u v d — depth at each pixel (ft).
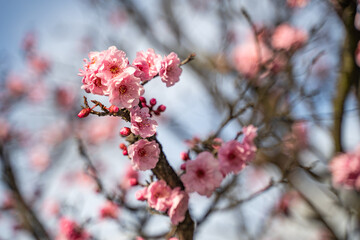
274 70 13.32
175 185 7.32
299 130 14.65
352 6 10.57
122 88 6.16
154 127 6.41
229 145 8.29
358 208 13.32
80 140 11.27
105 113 6.39
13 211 17.72
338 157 13.35
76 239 12.14
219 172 7.56
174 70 6.93
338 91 12.13
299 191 13.78
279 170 13.96
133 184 7.87
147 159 6.79
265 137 11.25
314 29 13.05
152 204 7.06
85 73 6.13
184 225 7.48
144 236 10.75
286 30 13.97
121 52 6.26
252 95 12.95
